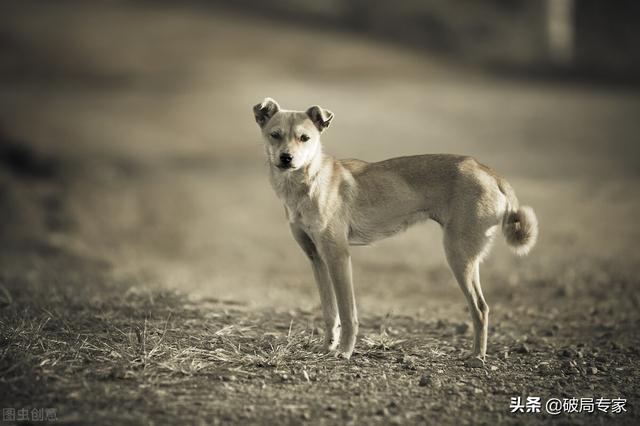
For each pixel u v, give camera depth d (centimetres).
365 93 3491
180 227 1827
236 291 1187
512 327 942
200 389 616
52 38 4294
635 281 1175
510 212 765
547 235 1566
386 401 614
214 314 907
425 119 3059
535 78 4178
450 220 754
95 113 3086
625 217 1712
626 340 858
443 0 5147
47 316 814
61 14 4747
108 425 538
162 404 580
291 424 556
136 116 3078
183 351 701
